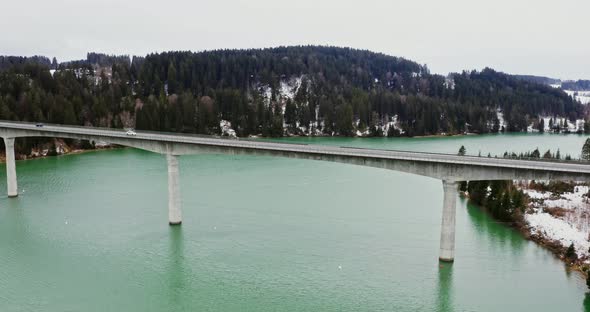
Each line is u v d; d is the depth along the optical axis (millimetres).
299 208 79875
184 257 59312
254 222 72000
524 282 52750
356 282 52906
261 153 66688
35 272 55250
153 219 73375
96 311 47000
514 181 94688
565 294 50125
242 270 55812
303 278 53844
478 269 55969
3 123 93750
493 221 73750
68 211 77375
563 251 60000
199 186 95375
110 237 65750
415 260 58344
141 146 74438
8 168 85938
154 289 51594
